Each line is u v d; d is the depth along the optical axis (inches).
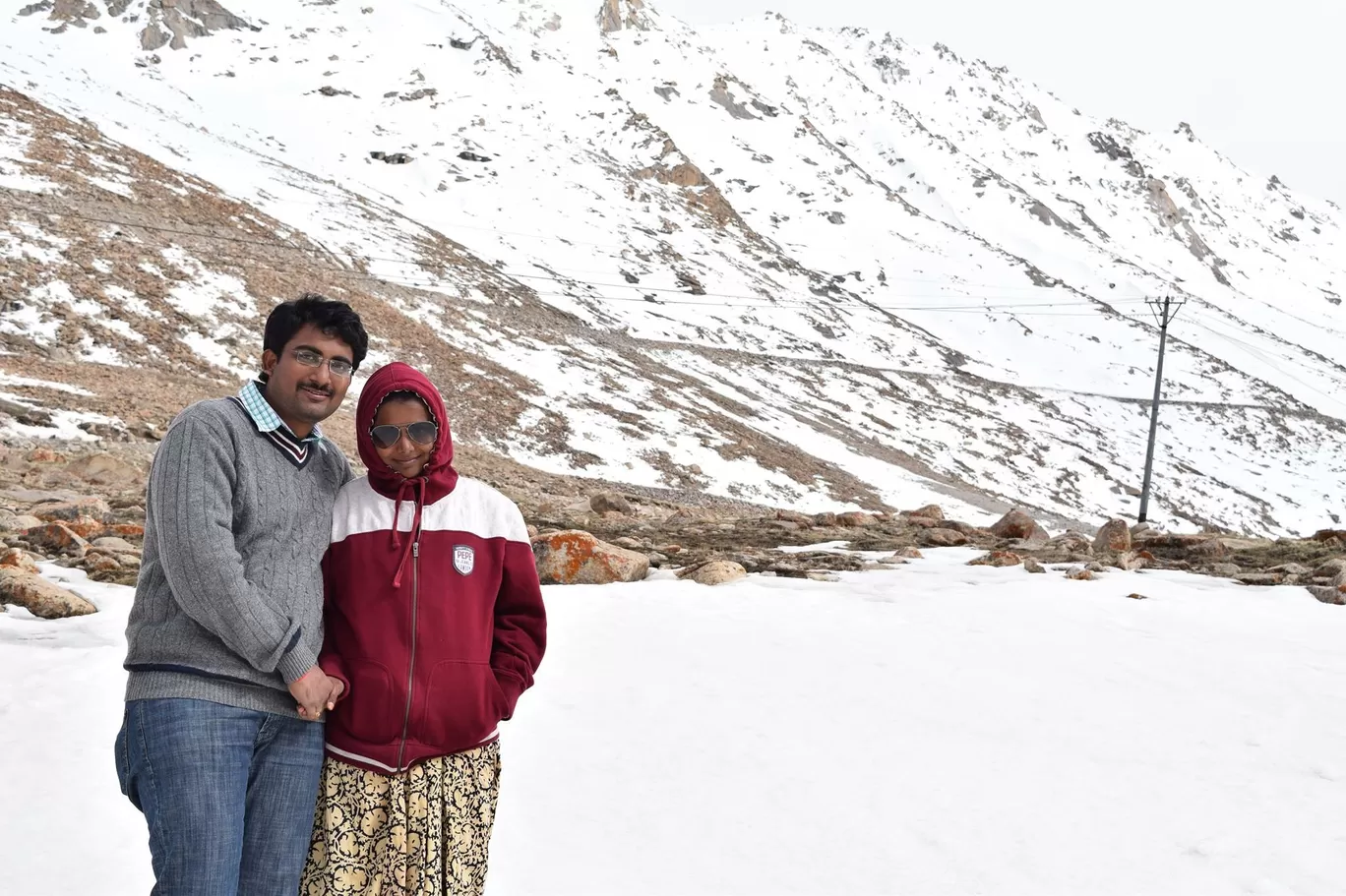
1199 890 153.0
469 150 5236.2
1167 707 234.1
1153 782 192.7
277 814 112.7
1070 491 3302.2
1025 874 157.6
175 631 110.9
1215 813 179.0
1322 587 348.2
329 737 117.7
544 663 263.3
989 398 4062.5
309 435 125.0
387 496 121.8
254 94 5565.9
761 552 462.0
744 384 3137.3
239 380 1627.7
